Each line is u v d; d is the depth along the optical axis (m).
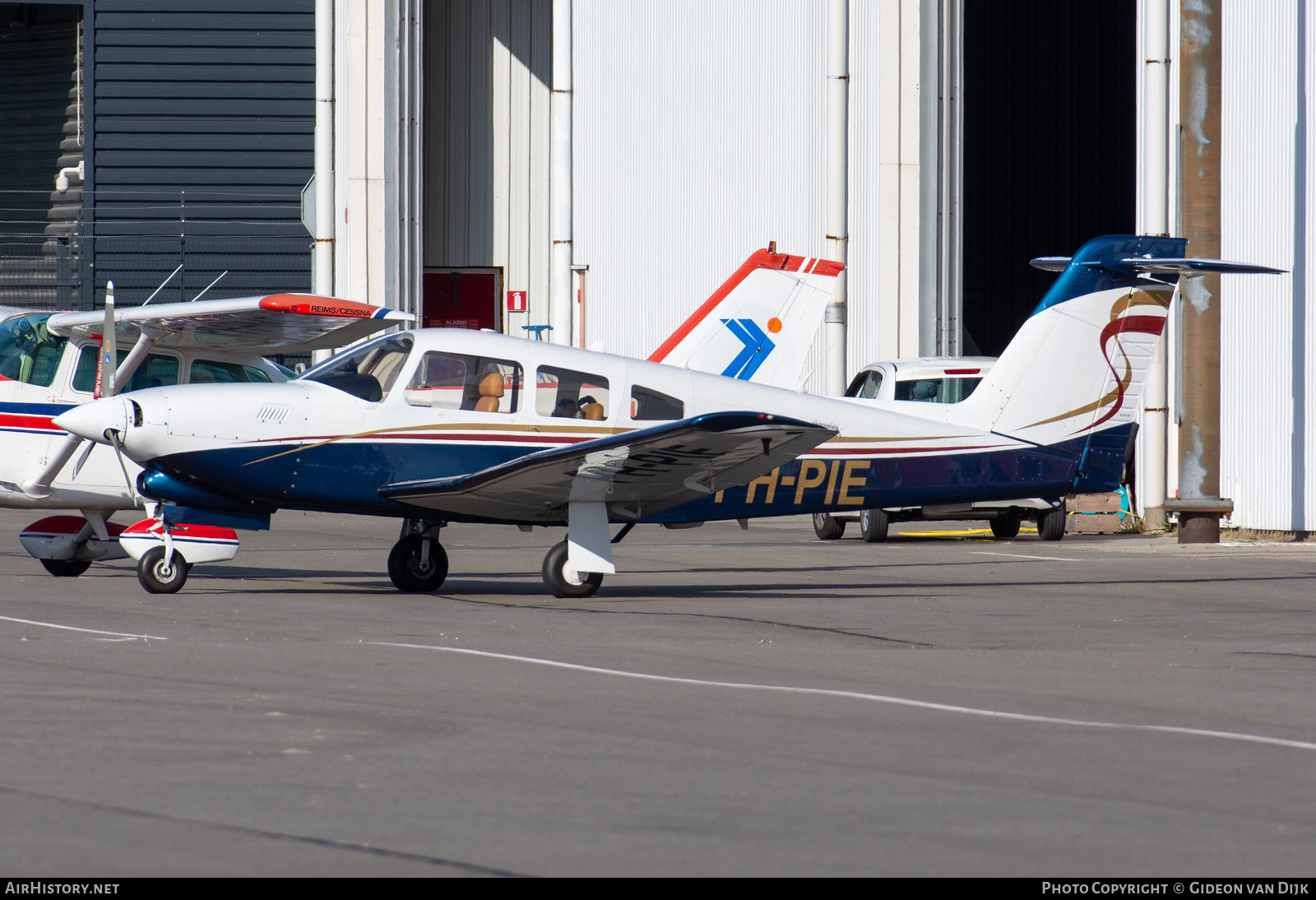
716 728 19.73
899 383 57.50
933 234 72.81
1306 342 58.41
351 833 14.33
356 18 79.25
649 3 78.62
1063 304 41.94
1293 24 58.94
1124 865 13.72
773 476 39.69
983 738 19.38
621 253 79.94
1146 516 64.56
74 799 15.40
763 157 76.12
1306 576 44.38
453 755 17.80
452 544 55.94
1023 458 41.78
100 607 32.50
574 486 35.78
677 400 38.88
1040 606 35.91
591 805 15.57
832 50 72.12
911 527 64.06
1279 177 59.41
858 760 17.92
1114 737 19.55
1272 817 15.48
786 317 50.47
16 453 39.16
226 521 36.62
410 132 80.50
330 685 22.55
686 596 37.75
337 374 36.97
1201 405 56.16
